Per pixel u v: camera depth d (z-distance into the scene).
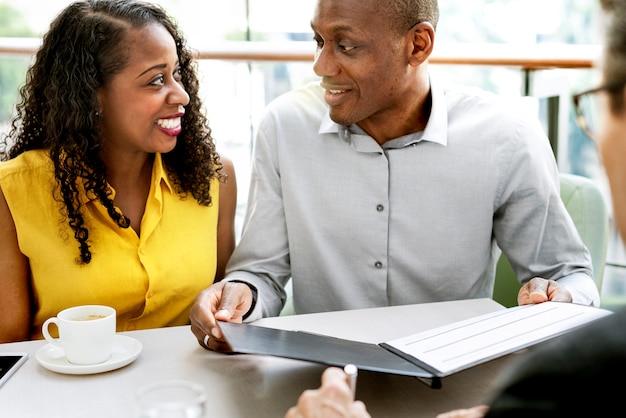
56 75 1.47
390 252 1.65
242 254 1.70
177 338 1.27
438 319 1.36
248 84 2.32
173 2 2.54
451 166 1.63
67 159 1.46
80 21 1.47
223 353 1.20
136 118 1.48
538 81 2.33
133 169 1.56
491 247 1.73
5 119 2.20
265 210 1.70
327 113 1.70
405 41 1.54
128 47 1.46
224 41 2.31
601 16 0.63
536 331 1.13
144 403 0.80
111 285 1.49
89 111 1.46
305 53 2.32
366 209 1.65
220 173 1.69
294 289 1.73
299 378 1.11
